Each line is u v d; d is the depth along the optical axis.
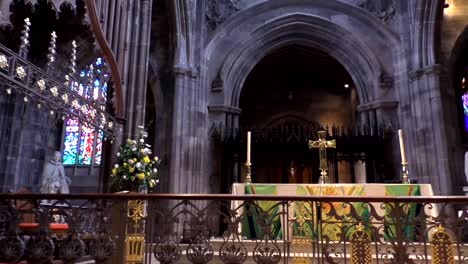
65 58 9.75
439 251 4.88
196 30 15.96
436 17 14.19
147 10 10.65
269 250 5.02
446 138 13.44
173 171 13.83
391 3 16.28
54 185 12.27
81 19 7.92
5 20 5.56
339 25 16.72
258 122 24.58
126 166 8.23
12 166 11.34
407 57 15.14
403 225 4.91
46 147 12.68
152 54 15.73
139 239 5.96
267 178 21.00
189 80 15.01
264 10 17.14
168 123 14.90
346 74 22.11
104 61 8.70
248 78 23.67
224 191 15.17
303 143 15.62
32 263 4.85
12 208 4.88
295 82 24.64
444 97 14.16
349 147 15.55
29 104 11.81
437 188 13.19
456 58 15.40
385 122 15.37
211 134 15.64
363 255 5.04
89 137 18.20
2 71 5.95
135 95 9.81
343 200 4.89
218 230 10.73
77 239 5.07
